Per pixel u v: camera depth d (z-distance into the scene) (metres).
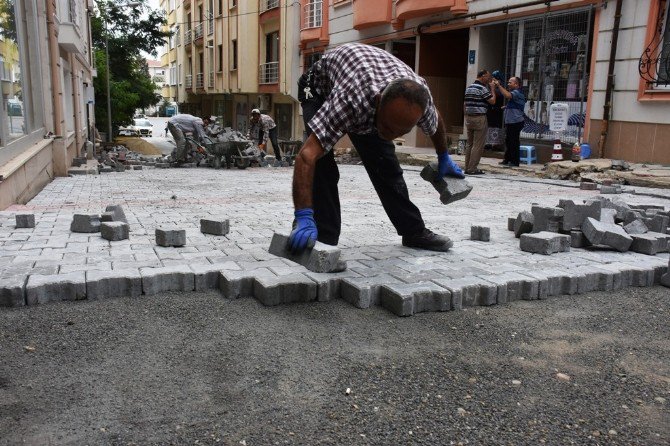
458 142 14.89
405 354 2.77
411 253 4.31
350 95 3.10
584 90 11.21
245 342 2.84
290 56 24.86
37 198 8.11
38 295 3.23
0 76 7.19
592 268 3.95
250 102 32.22
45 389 2.35
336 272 3.68
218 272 3.61
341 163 16.95
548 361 2.74
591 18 10.91
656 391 2.47
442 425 2.17
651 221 4.98
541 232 4.64
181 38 47.06
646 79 9.88
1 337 2.81
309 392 2.38
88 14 25.03
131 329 2.95
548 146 12.13
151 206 7.03
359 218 6.14
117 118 32.94
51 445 1.98
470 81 14.31
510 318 3.28
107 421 2.13
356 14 18.69
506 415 2.25
